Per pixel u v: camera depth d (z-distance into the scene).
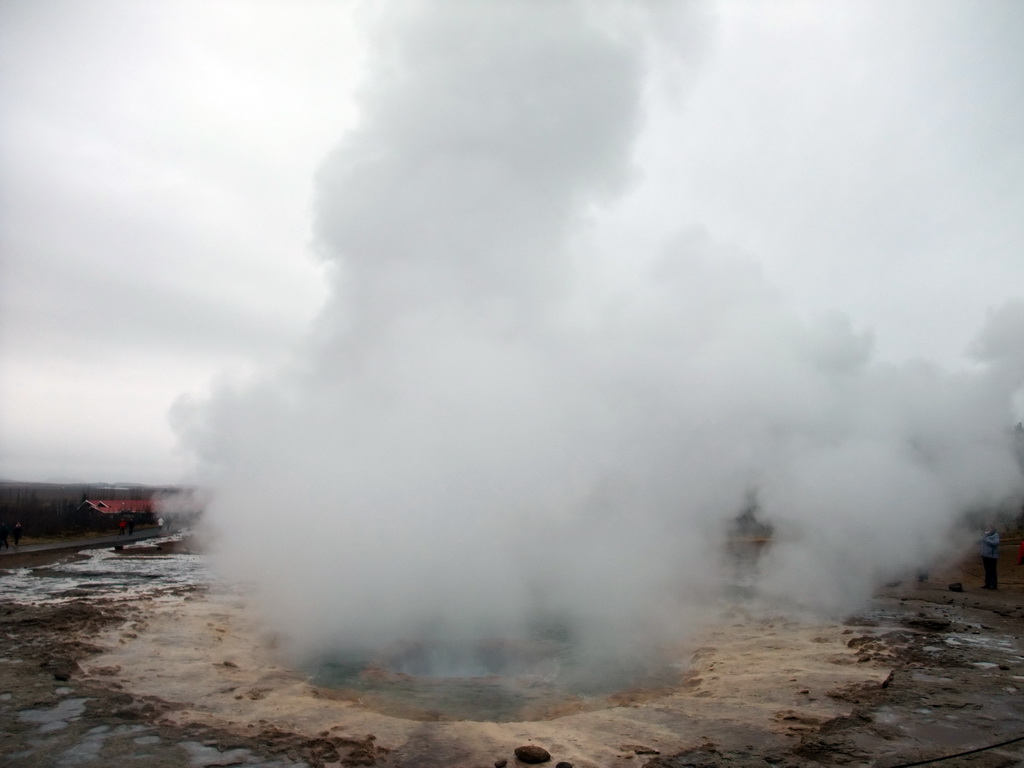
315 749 6.37
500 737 6.81
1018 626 12.08
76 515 48.09
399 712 8.09
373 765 6.06
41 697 7.70
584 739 6.75
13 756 6.06
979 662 9.50
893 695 7.96
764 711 7.55
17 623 11.67
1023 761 6.05
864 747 6.38
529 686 9.29
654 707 7.84
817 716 7.29
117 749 6.25
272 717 7.34
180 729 6.83
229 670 9.25
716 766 5.99
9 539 37.84
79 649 9.90
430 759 6.21
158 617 12.48
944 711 7.41
